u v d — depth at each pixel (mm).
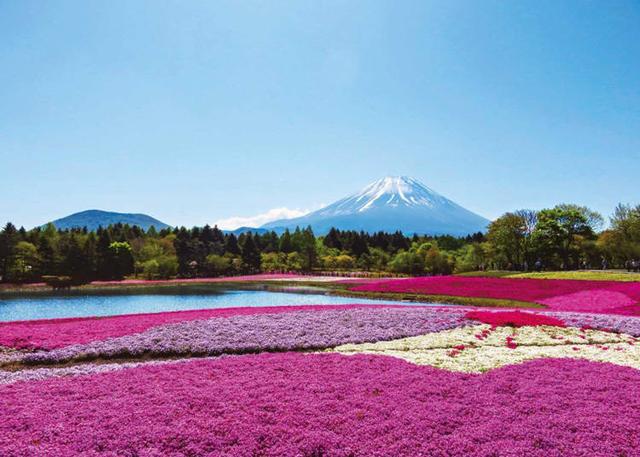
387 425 9680
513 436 9258
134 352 18094
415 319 25078
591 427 9609
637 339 20594
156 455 8328
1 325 24031
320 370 14102
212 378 13266
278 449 8656
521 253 96062
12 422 9602
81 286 67125
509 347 18531
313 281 72500
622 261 83812
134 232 138000
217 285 68625
